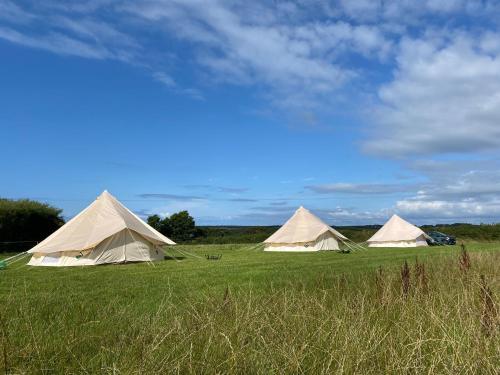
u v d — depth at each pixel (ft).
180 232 165.68
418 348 13.20
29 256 80.23
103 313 19.86
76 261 60.85
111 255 62.49
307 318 16.89
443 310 17.42
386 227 124.57
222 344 13.85
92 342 15.51
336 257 71.15
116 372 12.18
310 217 104.58
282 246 100.73
